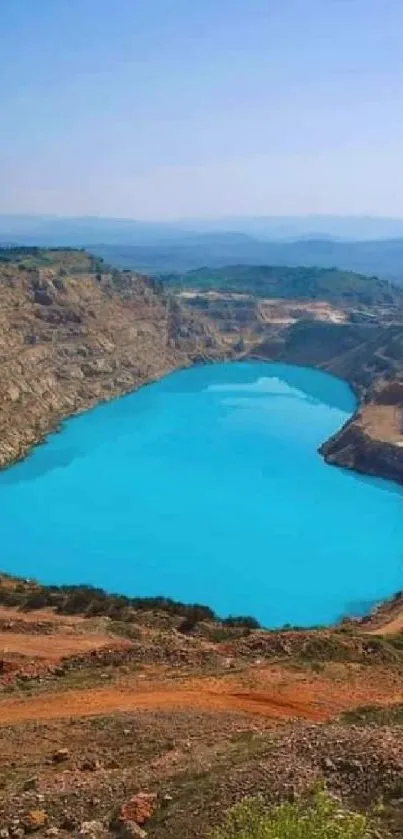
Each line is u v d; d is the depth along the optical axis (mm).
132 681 34531
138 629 47531
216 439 121375
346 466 107000
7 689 34750
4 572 68812
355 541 79875
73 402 142125
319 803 14961
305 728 23656
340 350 191750
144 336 185000
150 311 197125
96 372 156625
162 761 22422
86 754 25188
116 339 173000
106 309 181125
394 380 141625
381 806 15992
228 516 86125
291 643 39750
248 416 138625
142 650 39219
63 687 34188
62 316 166375
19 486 96438
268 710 30812
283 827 13914
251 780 17938
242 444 118500
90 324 169000
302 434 125562
